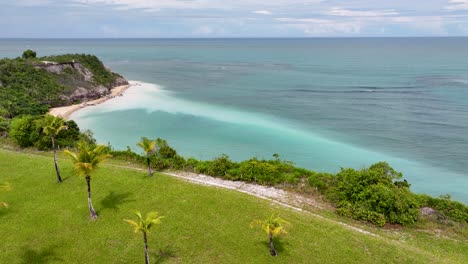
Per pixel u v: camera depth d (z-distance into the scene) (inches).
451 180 2667.3
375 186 1818.4
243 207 1755.7
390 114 4451.3
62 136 2751.0
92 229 1555.1
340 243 1469.0
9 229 1544.0
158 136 3567.9
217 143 3398.1
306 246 1444.4
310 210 1830.7
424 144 3403.1
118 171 2193.7
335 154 3164.4
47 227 1566.2
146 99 5324.8
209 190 1942.7
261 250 1414.9
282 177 2142.0
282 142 3459.6
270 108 4795.8
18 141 2684.5
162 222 1604.3
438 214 1784.0
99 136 3526.1
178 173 2292.1
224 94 5807.1
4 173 2100.1
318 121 4173.2
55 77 5319.9
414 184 2608.3
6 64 5078.7
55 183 1984.5
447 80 6948.8
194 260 1357.0
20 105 4136.3
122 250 1413.6
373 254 1401.3
